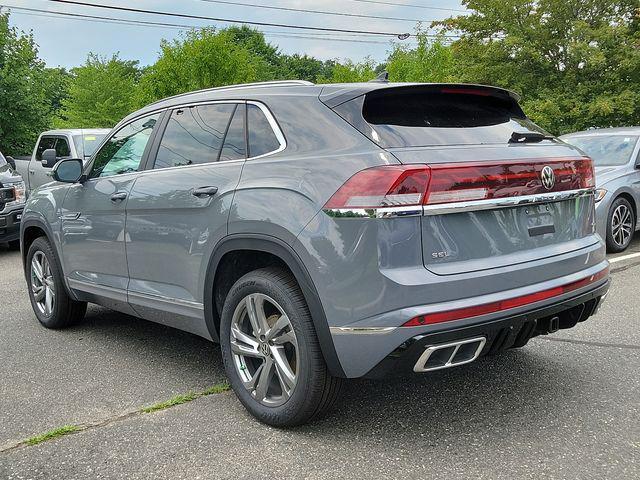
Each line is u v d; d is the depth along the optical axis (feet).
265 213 10.45
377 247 9.20
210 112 12.85
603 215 26.32
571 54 58.85
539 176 10.62
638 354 14.14
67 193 16.46
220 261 11.68
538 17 61.72
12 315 19.65
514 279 9.99
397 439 10.39
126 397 12.59
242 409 11.82
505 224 10.27
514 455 9.73
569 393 12.04
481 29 65.87
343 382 10.44
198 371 14.05
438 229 9.53
